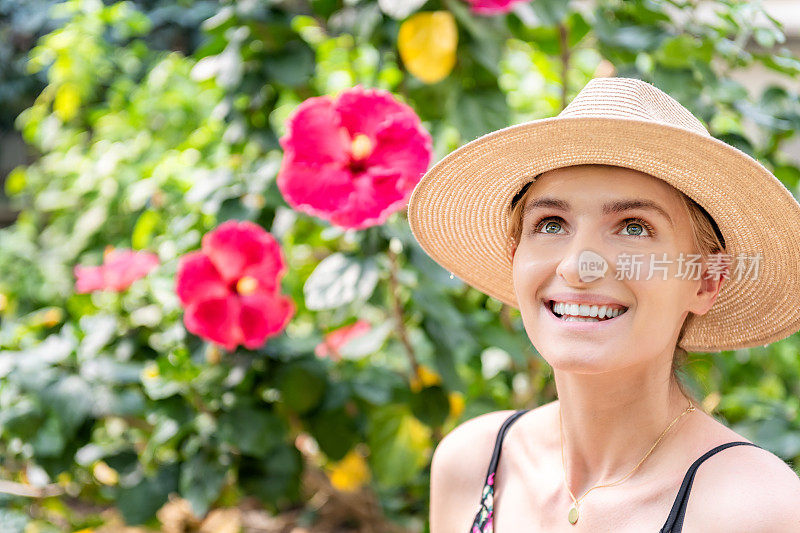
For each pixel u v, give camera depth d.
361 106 1.68
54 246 3.56
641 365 1.03
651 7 2.04
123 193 3.10
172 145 3.22
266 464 2.13
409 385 2.20
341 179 1.66
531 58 2.64
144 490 2.16
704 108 1.97
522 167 1.09
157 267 2.37
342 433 2.14
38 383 2.01
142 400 2.07
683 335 1.15
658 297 0.97
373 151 1.68
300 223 2.24
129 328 2.29
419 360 2.14
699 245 1.04
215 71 2.19
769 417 2.05
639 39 2.04
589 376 1.04
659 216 0.98
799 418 2.03
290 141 1.69
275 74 2.14
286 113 3.02
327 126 1.69
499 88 2.20
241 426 2.04
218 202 2.12
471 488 1.26
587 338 0.97
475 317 2.17
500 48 2.23
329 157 1.68
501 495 1.21
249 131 2.27
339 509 2.74
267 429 2.05
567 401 1.10
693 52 1.92
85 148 3.76
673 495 1.01
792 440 1.94
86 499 2.57
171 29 4.77
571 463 1.10
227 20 2.13
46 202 3.55
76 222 3.47
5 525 2.11
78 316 2.54
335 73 2.73
